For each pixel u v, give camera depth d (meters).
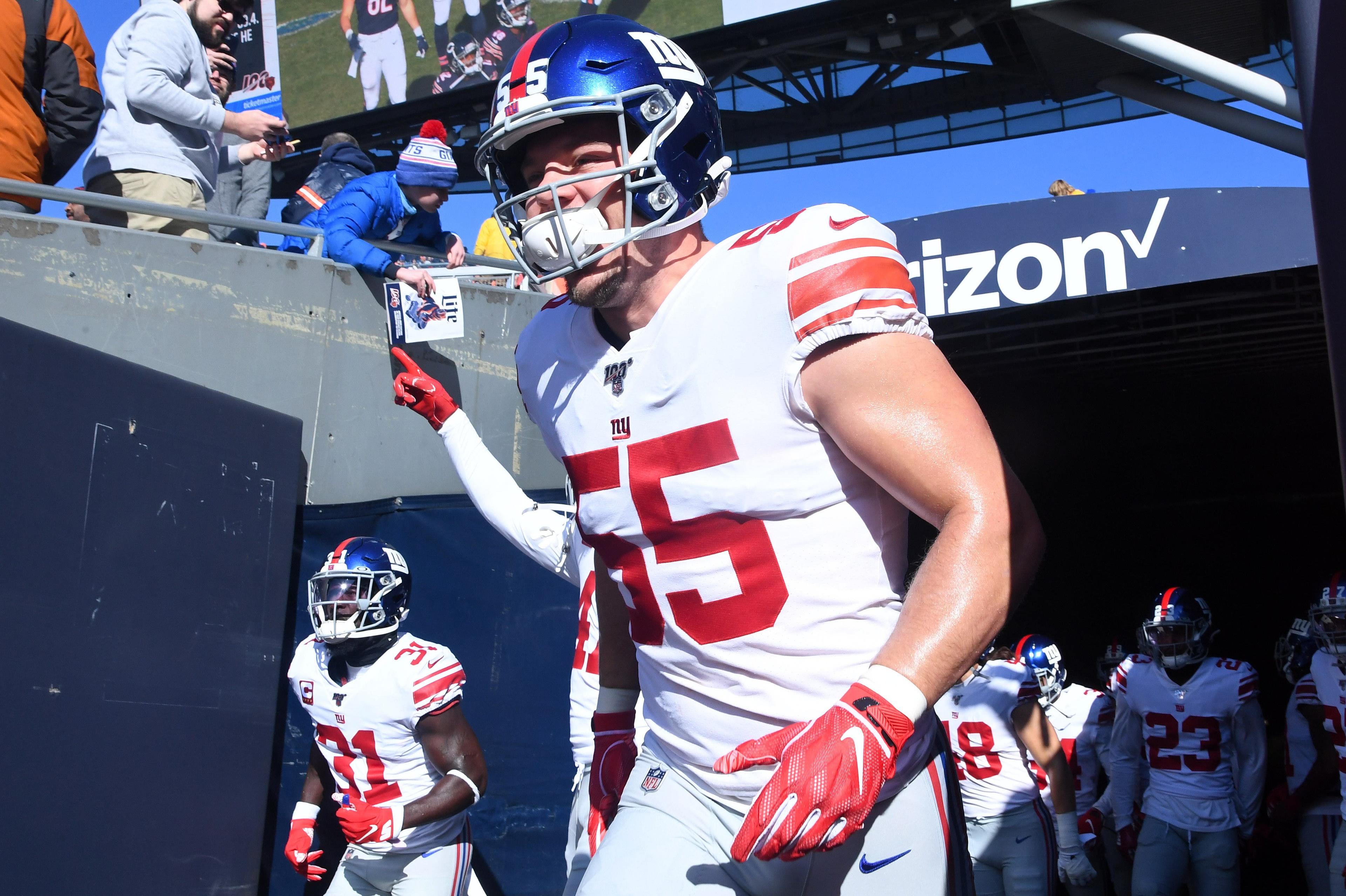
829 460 1.22
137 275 4.09
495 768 4.12
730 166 1.39
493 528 4.30
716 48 9.36
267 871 4.15
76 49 4.00
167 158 4.31
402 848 3.41
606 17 1.33
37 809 3.20
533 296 5.18
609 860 1.30
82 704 3.37
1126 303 5.50
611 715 1.63
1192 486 9.76
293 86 10.88
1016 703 4.17
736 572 1.26
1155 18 3.47
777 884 1.27
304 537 4.46
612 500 1.36
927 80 10.80
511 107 1.28
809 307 1.14
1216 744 4.28
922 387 1.12
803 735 1.01
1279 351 6.84
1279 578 9.62
